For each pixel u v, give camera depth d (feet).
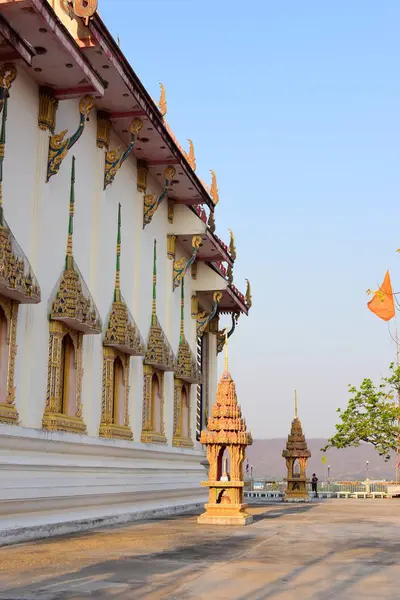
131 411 80.12
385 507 94.84
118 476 67.46
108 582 27.61
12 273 50.55
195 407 109.70
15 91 55.93
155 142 80.48
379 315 111.65
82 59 56.70
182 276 98.58
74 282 61.26
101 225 71.26
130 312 78.38
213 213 106.01
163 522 60.90
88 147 70.03
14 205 55.21
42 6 49.67
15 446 51.21
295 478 121.08
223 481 61.93
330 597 24.84
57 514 53.26
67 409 63.10
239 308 128.47
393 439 159.43
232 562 33.73
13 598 24.29
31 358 56.34
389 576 29.68
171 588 26.35
